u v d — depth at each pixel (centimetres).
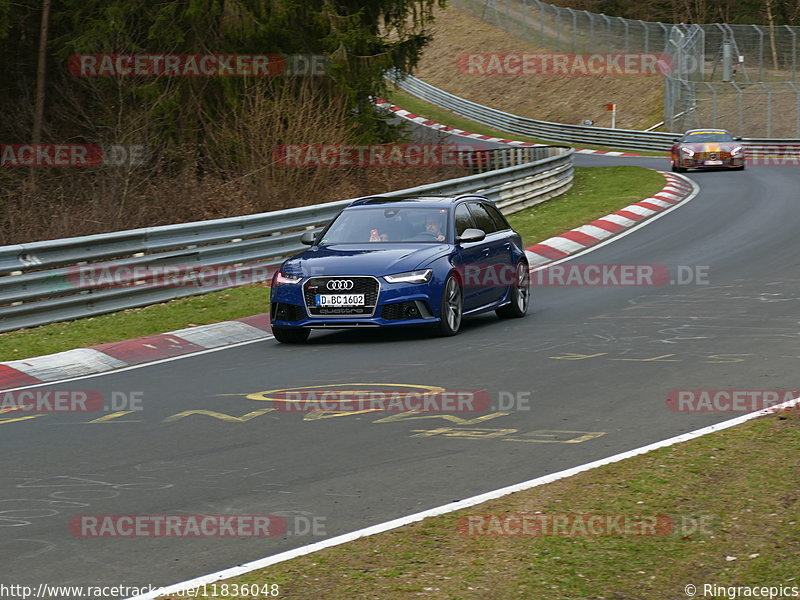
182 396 2997
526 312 4434
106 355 3809
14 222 6262
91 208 6656
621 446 2231
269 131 7544
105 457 2309
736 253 5856
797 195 8638
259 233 5469
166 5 8769
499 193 7688
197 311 4644
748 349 3331
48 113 9581
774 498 1772
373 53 9475
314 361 3491
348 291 3784
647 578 1455
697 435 2256
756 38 19275
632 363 3183
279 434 2464
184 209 6869
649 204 8175
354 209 4275
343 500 1908
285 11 8594
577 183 9912
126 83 8512
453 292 3891
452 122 19512
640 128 18862
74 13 9025
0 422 2773
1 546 1697
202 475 2119
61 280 4438
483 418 2547
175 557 1625
